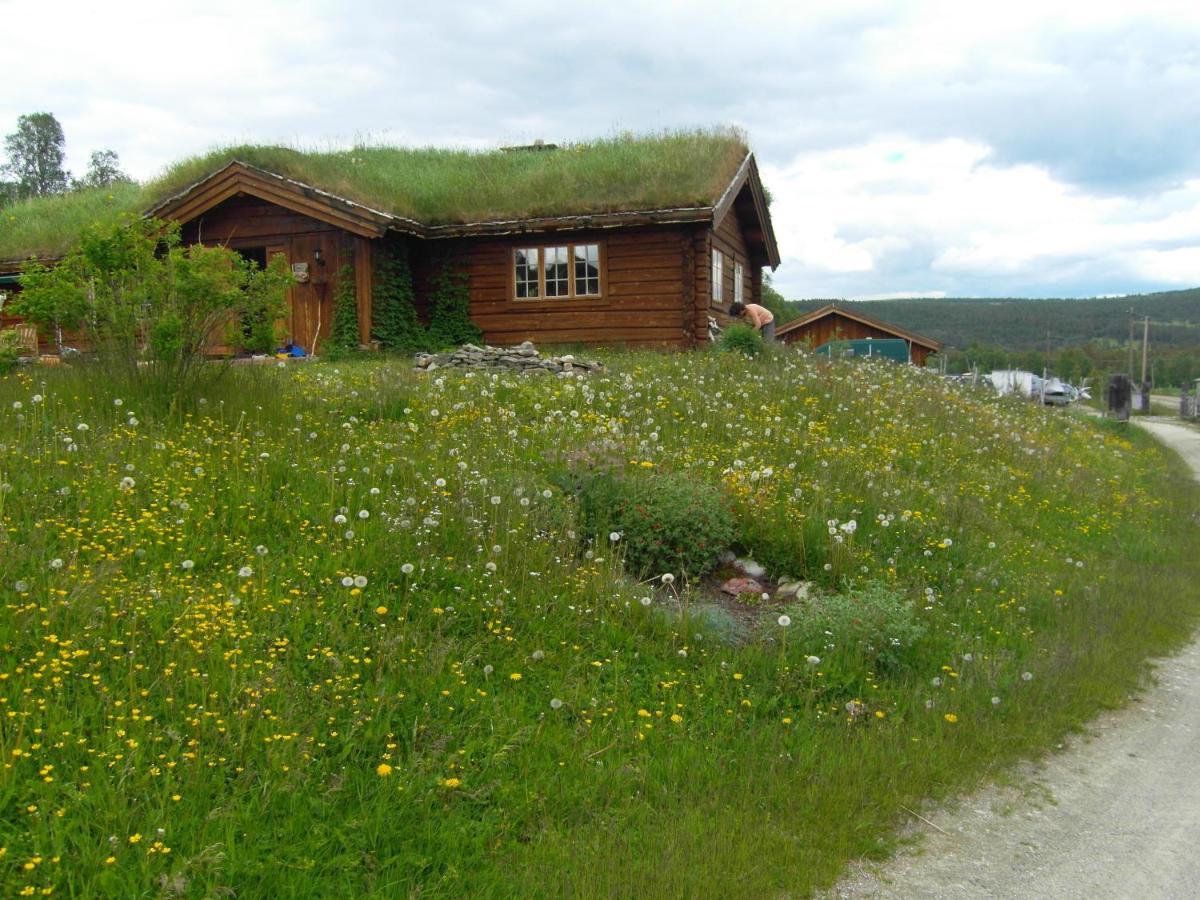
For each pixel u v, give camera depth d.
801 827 4.32
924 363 34.84
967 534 8.88
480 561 6.23
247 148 20.31
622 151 22.00
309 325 18.70
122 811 3.59
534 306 19.61
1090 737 5.68
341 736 4.38
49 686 4.21
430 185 21.47
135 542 5.77
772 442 10.59
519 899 3.60
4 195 57.84
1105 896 3.94
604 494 7.56
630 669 5.66
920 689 5.88
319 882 3.54
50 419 7.78
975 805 4.72
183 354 8.96
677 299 18.91
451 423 9.44
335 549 6.06
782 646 6.05
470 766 4.41
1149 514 12.82
